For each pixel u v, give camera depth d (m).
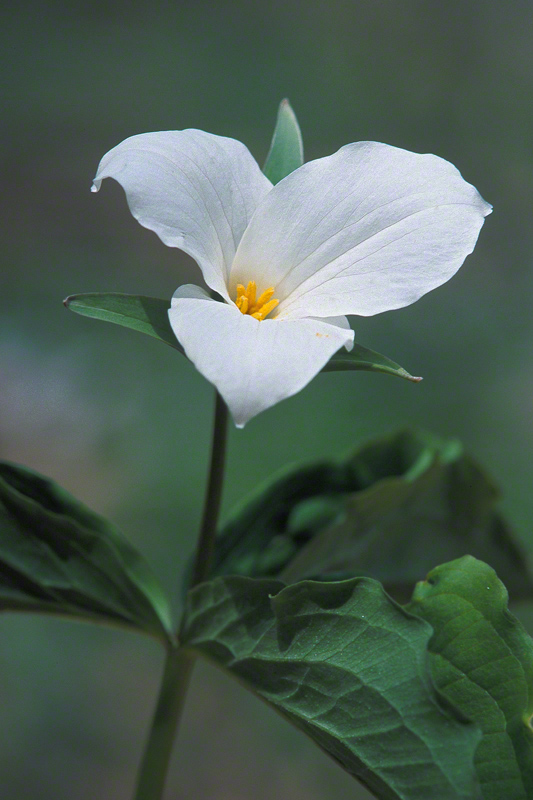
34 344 1.86
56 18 3.02
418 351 1.83
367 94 2.66
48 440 1.63
